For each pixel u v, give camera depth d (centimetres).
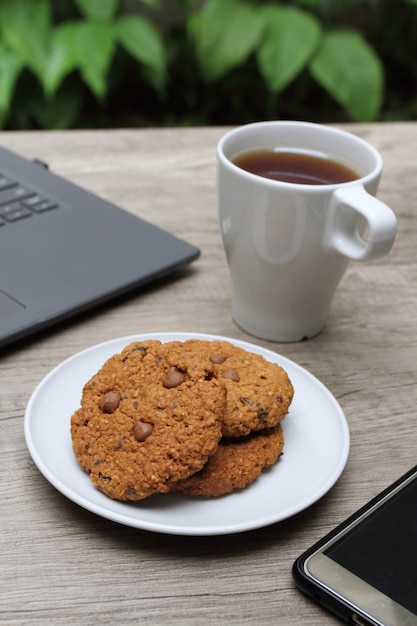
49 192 81
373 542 57
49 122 197
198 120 217
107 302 73
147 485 57
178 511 58
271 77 180
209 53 183
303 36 181
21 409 64
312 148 72
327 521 60
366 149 70
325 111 225
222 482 59
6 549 57
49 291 71
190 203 85
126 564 57
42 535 58
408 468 63
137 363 61
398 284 77
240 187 67
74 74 197
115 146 93
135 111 222
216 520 58
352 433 65
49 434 61
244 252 69
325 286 70
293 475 60
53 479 58
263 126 72
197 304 74
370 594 55
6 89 172
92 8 184
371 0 216
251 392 61
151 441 58
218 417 58
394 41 226
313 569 56
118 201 84
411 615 54
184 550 58
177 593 56
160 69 184
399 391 68
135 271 73
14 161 84
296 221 66
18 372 67
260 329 71
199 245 80
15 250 74
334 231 67
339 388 68
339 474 60
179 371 60
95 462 59
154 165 90
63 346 69
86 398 61
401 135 98
